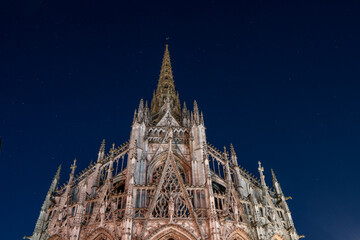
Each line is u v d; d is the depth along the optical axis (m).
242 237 46.38
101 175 58.09
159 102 86.81
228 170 55.06
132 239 42.62
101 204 47.28
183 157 57.97
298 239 51.94
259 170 58.06
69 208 48.38
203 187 48.94
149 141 60.38
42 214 49.53
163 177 49.34
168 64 101.06
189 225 44.34
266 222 49.81
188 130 62.22
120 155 58.78
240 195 51.50
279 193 57.47
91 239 44.41
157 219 44.72
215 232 43.06
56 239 46.25
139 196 47.84
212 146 61.50
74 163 58.03
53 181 54.81
